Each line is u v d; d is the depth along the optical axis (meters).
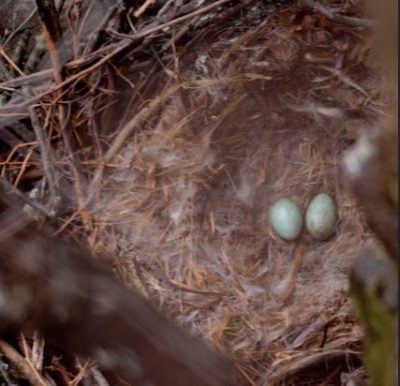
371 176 0.74
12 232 1.13
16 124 1.73
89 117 1.71
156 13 1.76
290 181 1.78
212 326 1.66
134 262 1.66
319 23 1.72
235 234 1.76
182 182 1.74
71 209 1.69
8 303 1.06
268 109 1.76
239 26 1.75
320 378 1.62
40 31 1.82
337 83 1.74
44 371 1.60
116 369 1.17
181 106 1.74
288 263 1.75
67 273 1.11
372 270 0.88
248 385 1.61
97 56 1.69
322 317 1.65
